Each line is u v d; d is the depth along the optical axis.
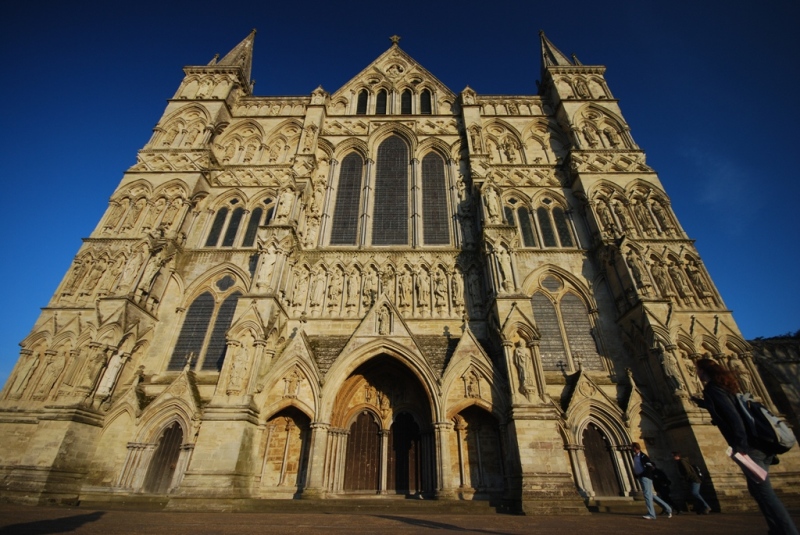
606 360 29.98
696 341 28.31
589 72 48.78
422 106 47.50
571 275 33.84
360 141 42.53
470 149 39.97
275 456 25.67
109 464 24.52
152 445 25.25
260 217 37.38
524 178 40.56
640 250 31.78
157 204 35.56
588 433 26.69
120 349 27.25
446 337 29.38
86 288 29.92
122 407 25.92
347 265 33.75
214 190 38.72
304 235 35.22
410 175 40.59
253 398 24.30
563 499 20.14
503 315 27.28
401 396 28.06
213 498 20.53
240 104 47.06
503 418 24.38
